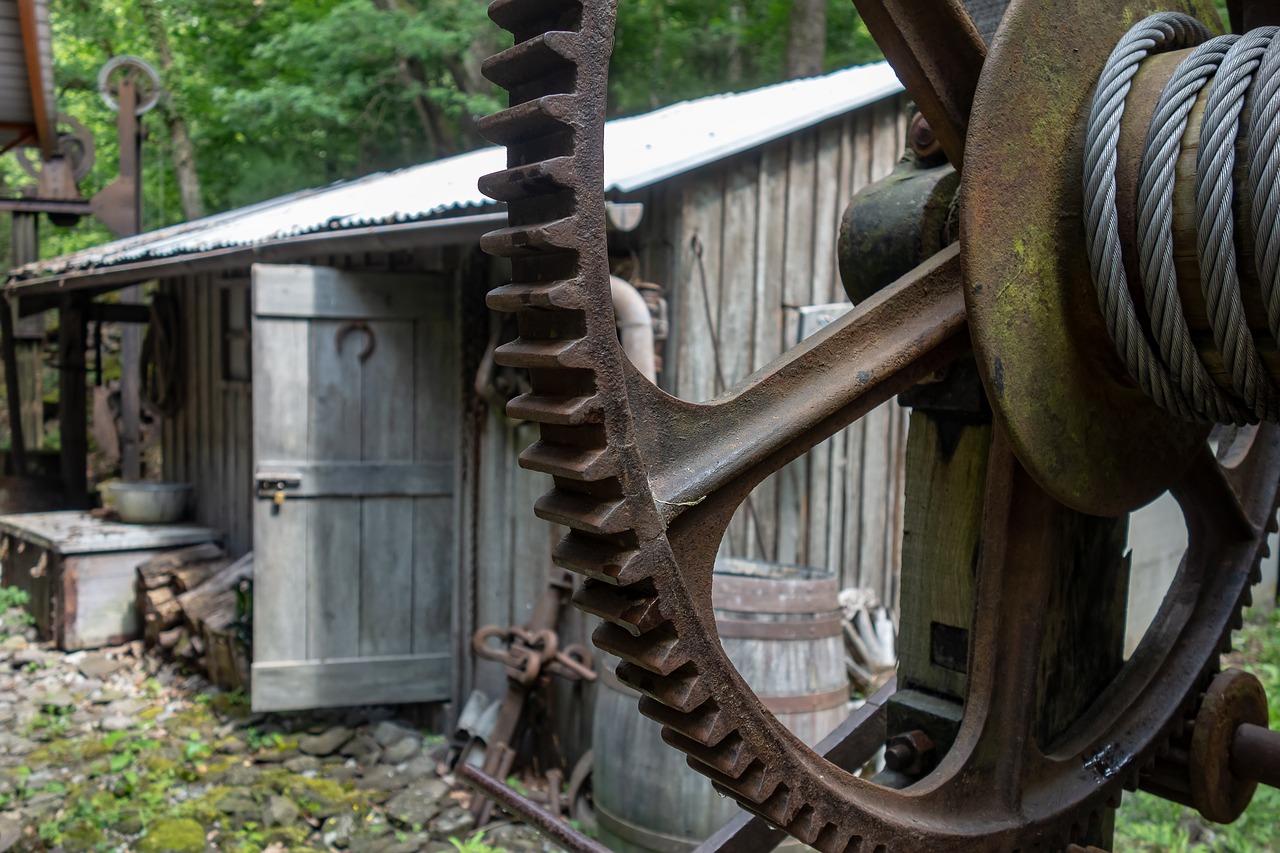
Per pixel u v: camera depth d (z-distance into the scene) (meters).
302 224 6.21
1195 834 4.45
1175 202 1.58
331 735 5.64
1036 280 1.61
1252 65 1.53
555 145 1.33
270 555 5.59
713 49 15.58
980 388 1.94
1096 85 1.66
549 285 1.34
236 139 19.11
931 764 1.99
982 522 1.86
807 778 1.55
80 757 5.46
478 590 5.71
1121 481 1.80
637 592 1.42
